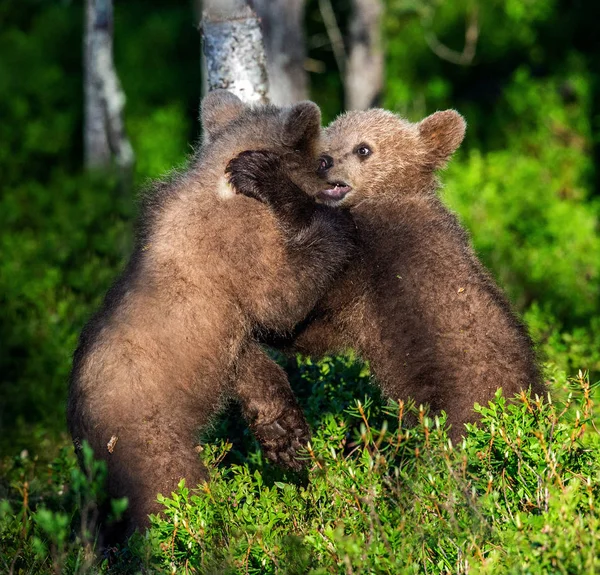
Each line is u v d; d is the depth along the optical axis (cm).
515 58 3384
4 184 3030
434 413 1073
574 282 2091
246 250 1055
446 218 1165
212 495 964
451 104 3288
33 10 3697
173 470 986
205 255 1041
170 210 1065
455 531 842
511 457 934
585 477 912
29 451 1445
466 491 854
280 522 959
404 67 3322
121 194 2400
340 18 3409
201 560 885
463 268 1105
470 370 1062
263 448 1134
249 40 1362
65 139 3294
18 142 3288
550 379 1177
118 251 2059
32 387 1639
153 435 987
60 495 1208
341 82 3419
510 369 1065
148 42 3475
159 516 948
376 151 1245
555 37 3303
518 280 2077
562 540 787
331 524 921
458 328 1076
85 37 2756
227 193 1063
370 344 1133
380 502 918
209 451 1062
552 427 918
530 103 3128
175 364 1014
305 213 1091
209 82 1379
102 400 984
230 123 1147
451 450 902
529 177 2723
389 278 1118
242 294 1062
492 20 3309
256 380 1116
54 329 1755
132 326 1004
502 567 805
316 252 1079
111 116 2302
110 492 979
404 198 1192
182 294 1027
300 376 1291
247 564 883
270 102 1398
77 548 954
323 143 1154
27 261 2111
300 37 2225
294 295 1079
